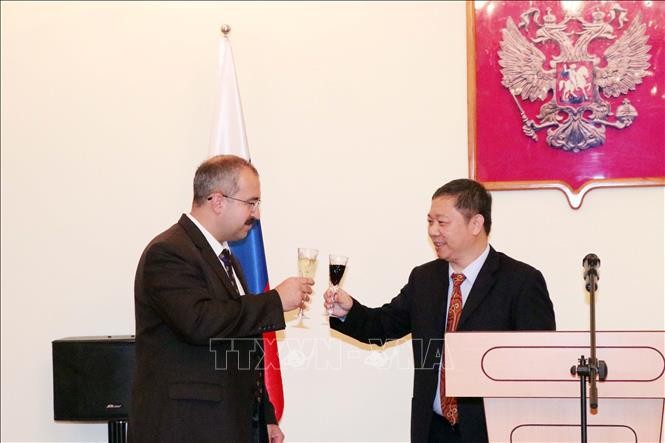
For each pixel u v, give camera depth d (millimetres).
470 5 3953
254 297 2703
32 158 4199
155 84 4156
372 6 4051
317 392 4031
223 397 2670
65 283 4172
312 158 4066
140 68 4164
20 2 4219
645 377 2352
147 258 2699
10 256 4180
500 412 2496
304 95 4078
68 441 4148
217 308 2602
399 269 4000
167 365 2676
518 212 3914
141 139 4156
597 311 3850
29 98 4207
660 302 3820
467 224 2891
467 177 3955
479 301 2861
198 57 4137
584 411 2277
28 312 4176
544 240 3893
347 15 4066
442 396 2898
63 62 4195
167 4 4160
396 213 4008
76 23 4195
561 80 3867
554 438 2471
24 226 4188
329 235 4043
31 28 4219
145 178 4148
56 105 4195
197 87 4137
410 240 3996
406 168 4008
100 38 4180
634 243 3842
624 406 2443
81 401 3732
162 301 2631
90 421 3775
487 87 3928
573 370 2326
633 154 3824
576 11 3875
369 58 4047
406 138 4012
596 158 3848
